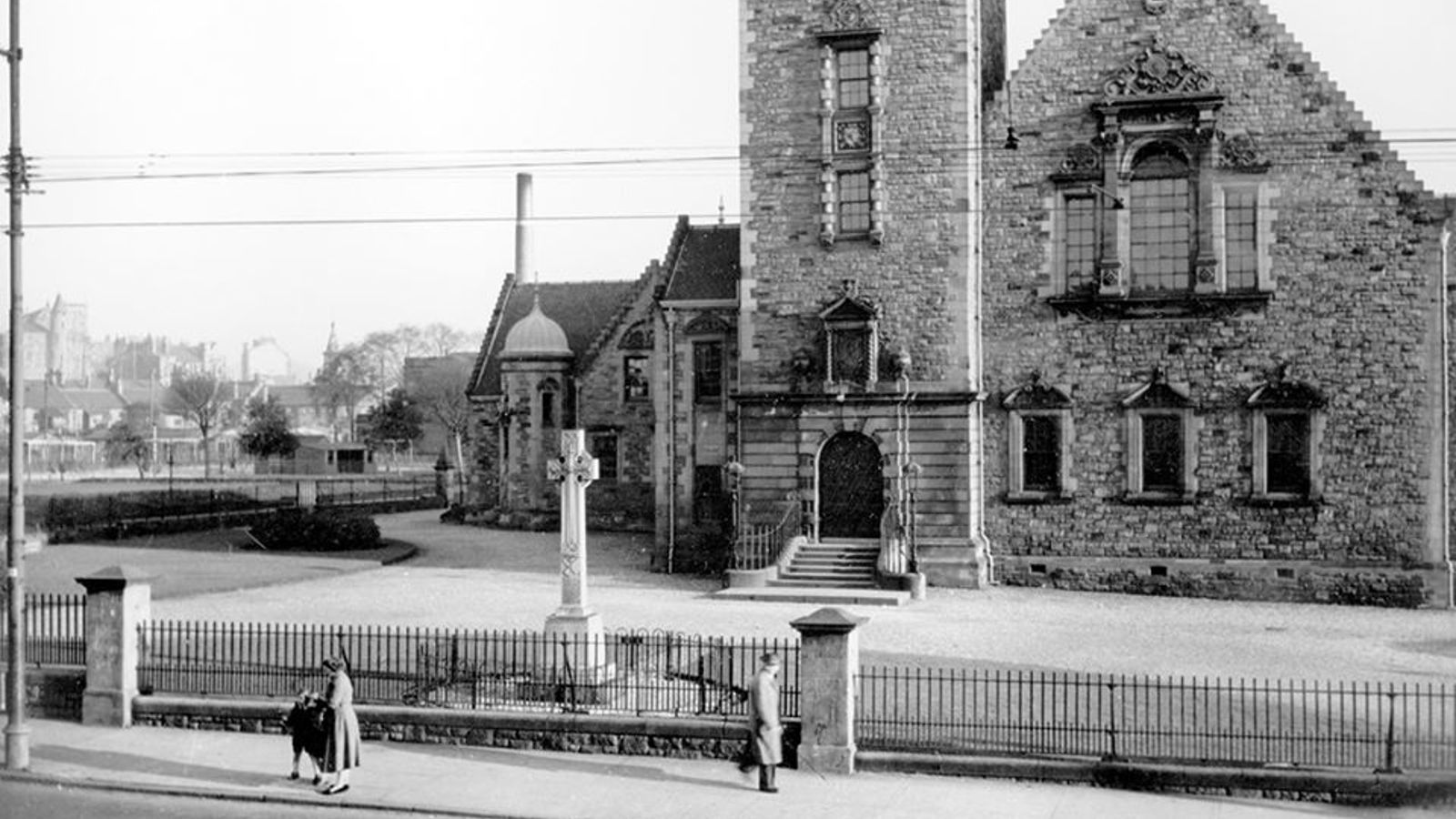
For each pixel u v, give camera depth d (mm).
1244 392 41438
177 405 149625
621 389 68062
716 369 49031
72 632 30531
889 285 43281
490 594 41281
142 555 51125
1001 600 40406
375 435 120500
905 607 38750
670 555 48594
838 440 43969
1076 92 42656
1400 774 20078
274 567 48406
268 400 150000
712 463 48938
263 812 20500
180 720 25375
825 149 43562
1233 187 41469
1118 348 42469
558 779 21859
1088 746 22859
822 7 43656
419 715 24328
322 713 21375
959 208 42719
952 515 42781
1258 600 41188
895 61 43219
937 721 23734
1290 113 40969
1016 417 43375
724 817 19703
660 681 26969
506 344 70750
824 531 44031
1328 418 40812
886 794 20891
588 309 75562
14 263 23672
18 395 23484
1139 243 42344
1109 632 34250
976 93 43688
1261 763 20859
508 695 25453
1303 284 40906
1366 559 40469
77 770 22516
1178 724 24375
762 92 44281
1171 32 41844
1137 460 42312
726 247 50375
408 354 168625
